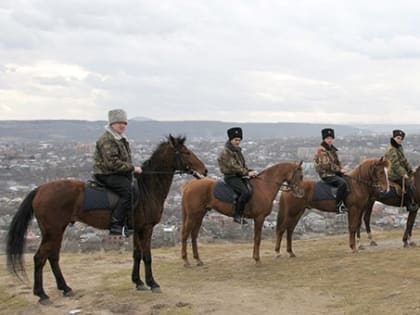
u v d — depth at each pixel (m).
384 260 11.69
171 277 11.57
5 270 13.81
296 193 12.41
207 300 9.45
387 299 8.68
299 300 9.19
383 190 12.86
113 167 9.59
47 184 9.84
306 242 16.52
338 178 12.99
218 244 17.25
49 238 9.77
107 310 9.31
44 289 11.12
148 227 10.19
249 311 8.73
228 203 12.15
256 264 12.38
